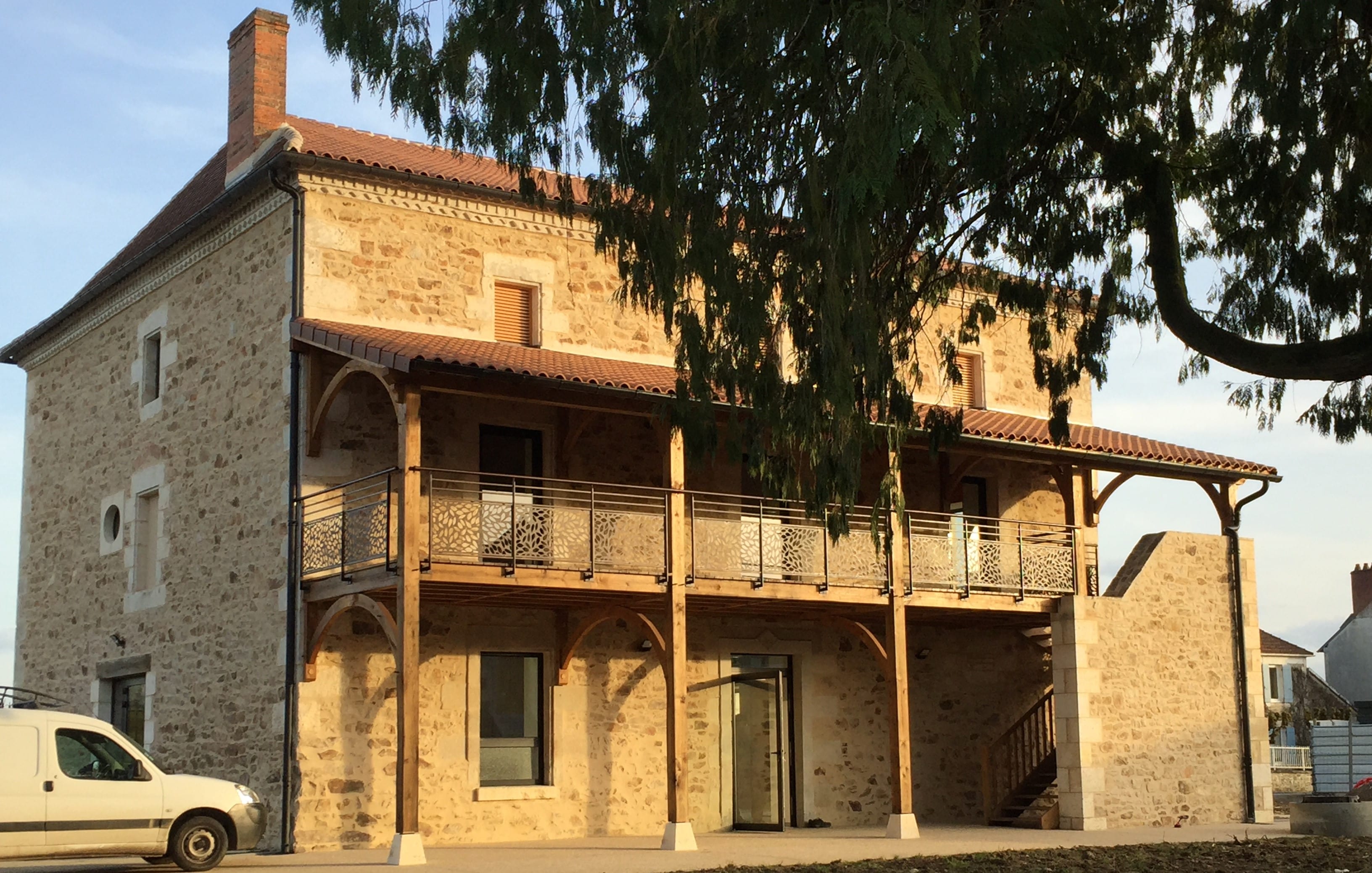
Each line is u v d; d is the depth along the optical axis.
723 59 9.92
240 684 15.77
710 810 17.61
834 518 10.85
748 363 10.41
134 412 18.88
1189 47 11.60
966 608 17.47
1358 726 25.47
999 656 20.20
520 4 9.61
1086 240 11.53
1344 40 10.39
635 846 14.93
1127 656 18.70
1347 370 9.62
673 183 9.85
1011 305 12.09
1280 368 9.83
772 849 14.58
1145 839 15.94
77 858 12.12
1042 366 11.99
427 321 16.28
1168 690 19.08
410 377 13.70
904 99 8.60
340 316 15.70
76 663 19.52
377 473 14.84
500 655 16.41
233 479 16.44
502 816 15.88
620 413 14.99
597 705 16.83
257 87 17.19
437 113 9.75
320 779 14.75
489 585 14.06
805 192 9.75
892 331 11.52
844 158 8.96
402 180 16.14
